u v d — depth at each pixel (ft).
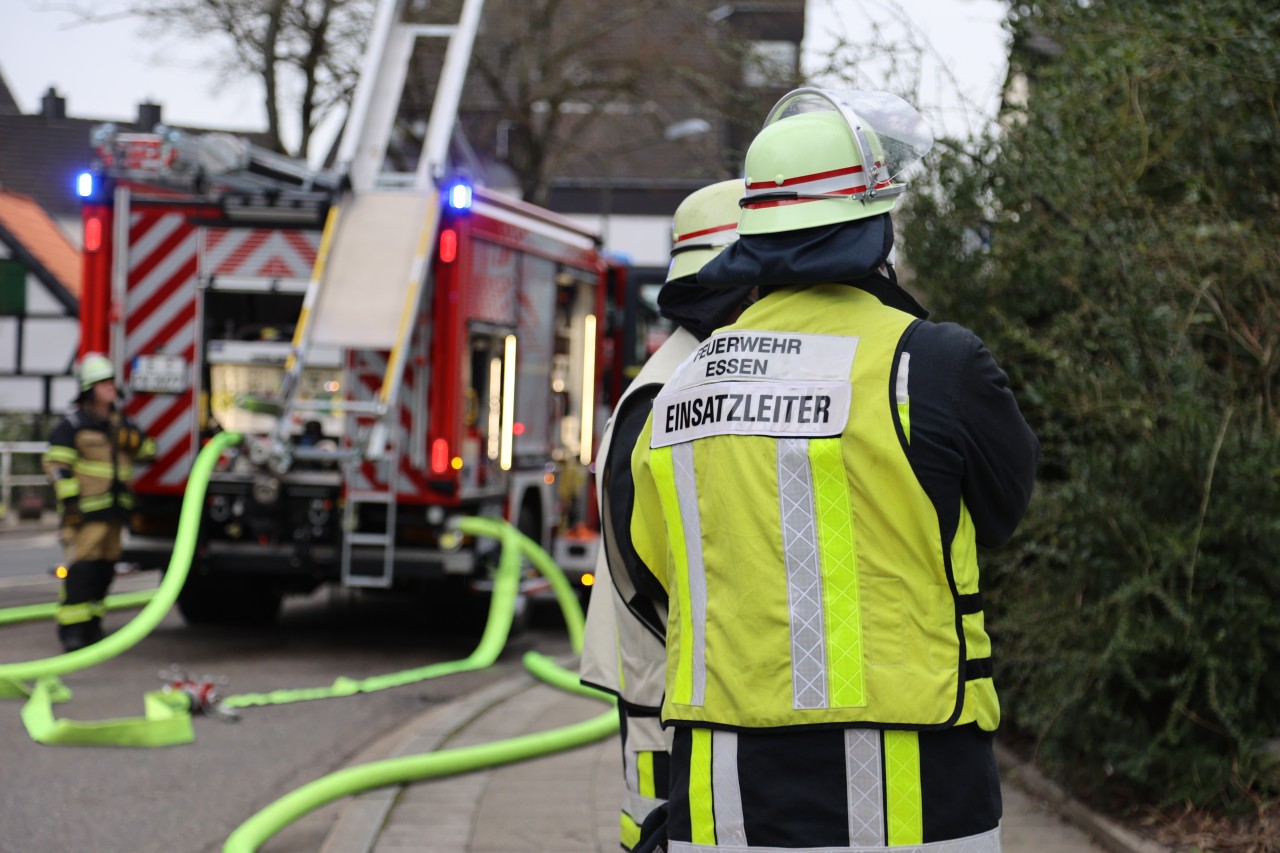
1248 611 15.92
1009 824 17.01
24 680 27.27
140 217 33.99
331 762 22.80
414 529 33.12
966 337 7.66
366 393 32.45
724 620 7.66
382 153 34.17
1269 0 18.61
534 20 78.89
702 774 7.68
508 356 36.29
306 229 33.45
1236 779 15.93
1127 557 16.61
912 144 8.15
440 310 32.83
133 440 31.78
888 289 8.16
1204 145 19.11
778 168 7.93
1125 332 17.28
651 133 97.40
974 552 7.77
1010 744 20.86
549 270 39.37
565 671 30.37
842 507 7.49
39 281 109.81
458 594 36.14
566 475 41.81
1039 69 21.06
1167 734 15.87
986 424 7.54
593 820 18.35
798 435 7.58
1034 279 19.69
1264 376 17.16
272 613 38.17
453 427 32.96
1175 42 18.24
